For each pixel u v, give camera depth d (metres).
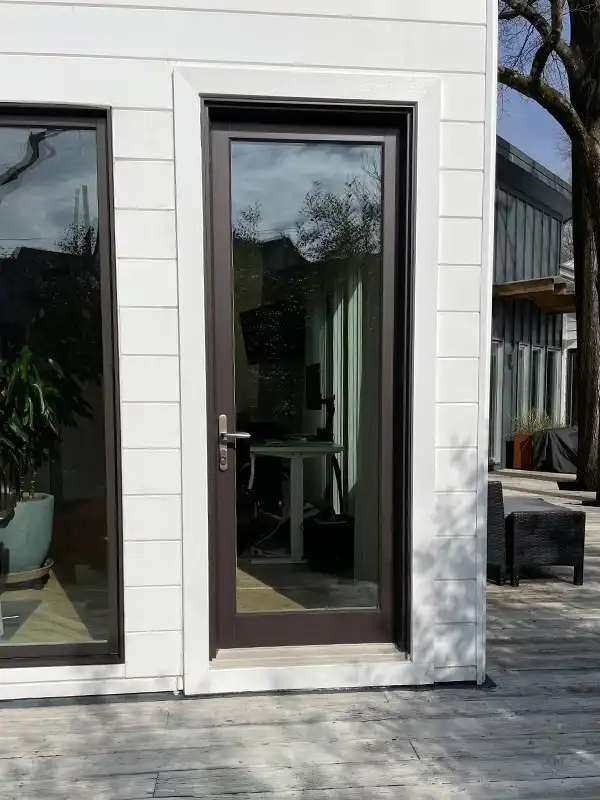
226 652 2.25
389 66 2.08
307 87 2.05
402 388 2.23
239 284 2.24
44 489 2.29
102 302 2.11
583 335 6.59
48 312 2.26
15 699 2.11
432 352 2.16
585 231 6.54
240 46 2.03
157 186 2.05
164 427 2.10
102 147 2.06
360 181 2.24
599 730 1.94
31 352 2.30
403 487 2.23
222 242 2.16
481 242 2.16
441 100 2.10
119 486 2.11
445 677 2.25
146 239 2.06
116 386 2.10
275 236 2.26
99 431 2.18
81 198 2.15
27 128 2.05
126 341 2.07
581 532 3.39
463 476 2.22
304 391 2.37
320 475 2.44
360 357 2.38
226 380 2.21
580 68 5.92
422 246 2.13
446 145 2.12
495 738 1.88
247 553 2.36
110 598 2.17
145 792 1.63
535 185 8.59
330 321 2.35
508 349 8.62
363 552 2.41
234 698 2.12
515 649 2.54
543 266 9.67
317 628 2.29
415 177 2.12
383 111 2.12
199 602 2.13
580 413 6.69
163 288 2.07
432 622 2.22
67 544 2.24
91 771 1.71
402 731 1.92
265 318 2.30
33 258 2.24
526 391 9.08
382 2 2.05
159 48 2.01
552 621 2.86
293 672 2.17
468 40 2.10
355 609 2.32
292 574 2.41
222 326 2.19
